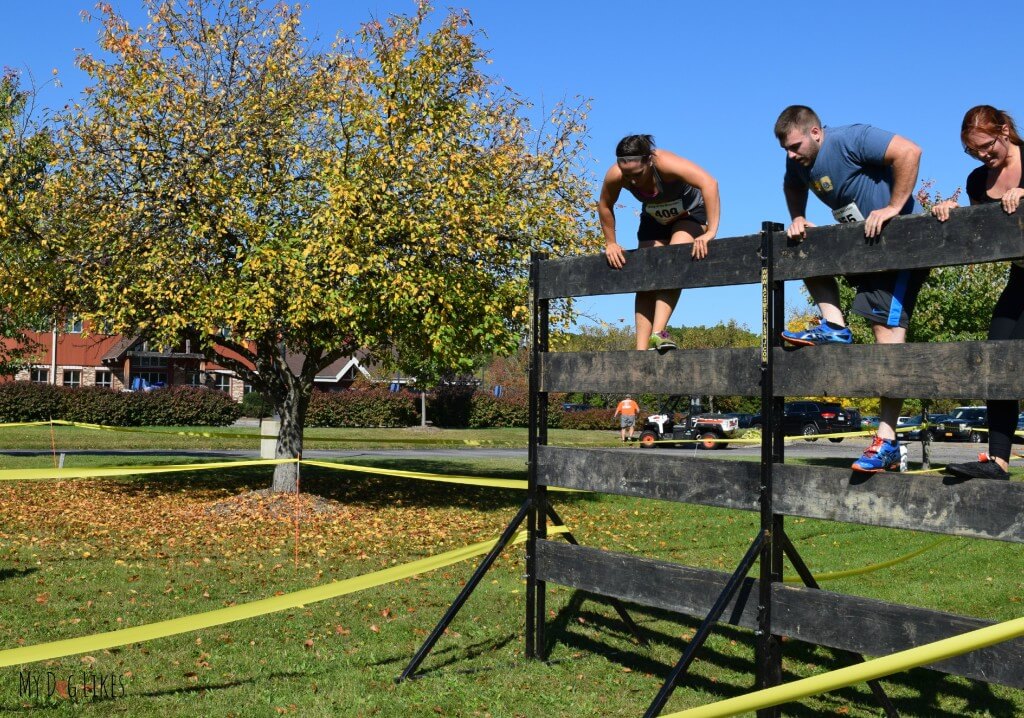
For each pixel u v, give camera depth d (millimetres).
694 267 4859
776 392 4473
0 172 13531
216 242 13016
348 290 12328
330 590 5375
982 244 3754
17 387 34281
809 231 4332
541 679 5578
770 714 4438
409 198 12812
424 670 5695
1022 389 3619
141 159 12969
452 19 12906
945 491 3838
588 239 13797
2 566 8797
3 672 5363
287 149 13375
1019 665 3639
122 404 35594
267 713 4875
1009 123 4016
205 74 13539
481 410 45719
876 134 4152
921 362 3928
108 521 12461
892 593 8219
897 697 5527
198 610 7195
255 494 14422
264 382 14633
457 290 12531
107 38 13047
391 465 22250
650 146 5004
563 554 5656
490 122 13461
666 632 6840
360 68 13203
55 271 13109
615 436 39438
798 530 12664
